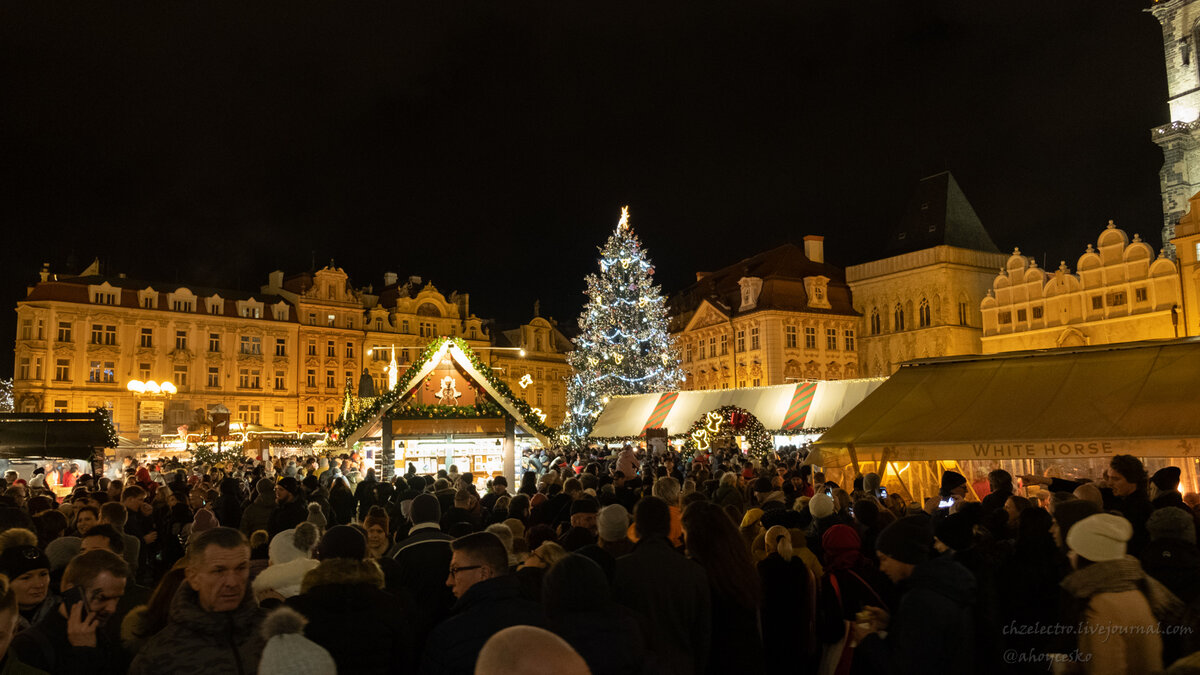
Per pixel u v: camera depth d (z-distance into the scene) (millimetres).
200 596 4406
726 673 5621
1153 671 4410
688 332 82562
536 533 7691
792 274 75250
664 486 9398
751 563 5906
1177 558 5918
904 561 5430
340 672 4664
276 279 88625
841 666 6449
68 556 6535
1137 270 49750
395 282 97625
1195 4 58688
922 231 72625
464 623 4555
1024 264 56188
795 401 39094
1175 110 59750
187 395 77188
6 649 3965
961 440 14898
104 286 74562
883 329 72938
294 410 83000
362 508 16562
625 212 56531
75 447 24453
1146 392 14281
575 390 56438
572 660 2070
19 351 70750
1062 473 18094
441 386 25438
